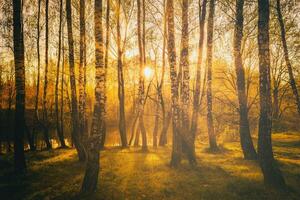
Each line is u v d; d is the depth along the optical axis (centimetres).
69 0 2058
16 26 1573
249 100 4119
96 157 1234
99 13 1251
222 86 3819
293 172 1561
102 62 1245
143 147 2598
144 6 2889
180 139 1688
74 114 2016
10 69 4056
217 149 2469
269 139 1302
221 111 3925
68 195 1188
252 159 1955
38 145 3806
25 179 1452
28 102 5466
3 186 1332
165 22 3125
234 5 2402
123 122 2962
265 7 1343
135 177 1450
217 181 1365
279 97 5022
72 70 2059
